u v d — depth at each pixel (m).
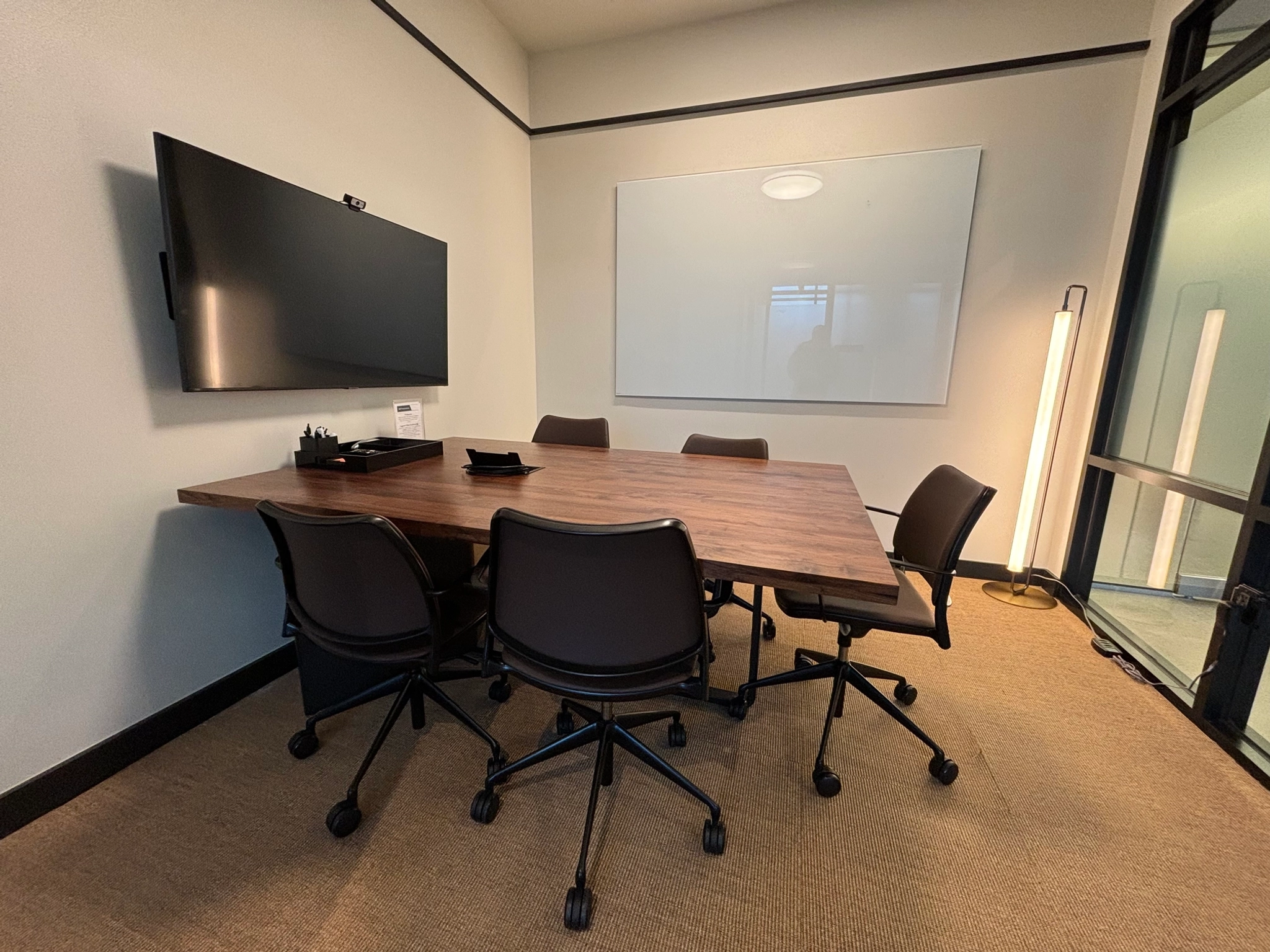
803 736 1.64
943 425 2.90
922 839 1.26
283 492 1.50
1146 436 2.23
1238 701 1.61
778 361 3.09
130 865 1.15
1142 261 2.31
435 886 1.12
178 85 1.45
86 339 1.30
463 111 2.68
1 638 1.19
